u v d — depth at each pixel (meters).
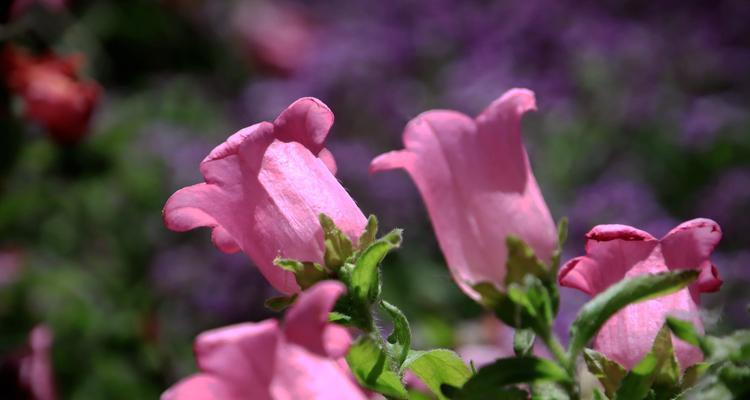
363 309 1.39
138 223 4.87
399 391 1.33
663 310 1.39
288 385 1.04
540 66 5.71
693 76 5.85
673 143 5.58
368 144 5.57
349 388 1.06
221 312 4.89
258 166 1.43
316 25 7.42
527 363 1.23
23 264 4.34
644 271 1.41
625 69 5.72
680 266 1.40
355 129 5.73
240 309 4.91
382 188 5.20
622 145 5.59
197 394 1.03
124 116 5.37
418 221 5.19
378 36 5.83
